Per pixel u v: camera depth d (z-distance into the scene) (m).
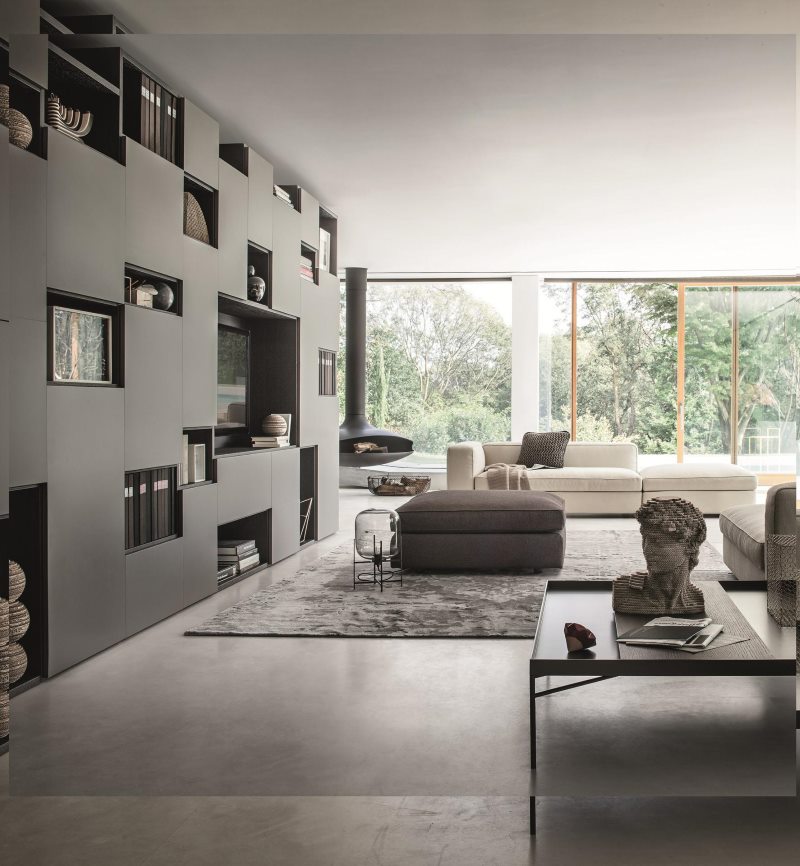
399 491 9.98
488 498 5.35
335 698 3.05
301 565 5.66
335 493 7.16
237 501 5.07
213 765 2.50
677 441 10.95
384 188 6.46
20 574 3.10
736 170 6.04
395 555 5.06
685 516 2.95
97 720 2.86
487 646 3.68
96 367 3.63
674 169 6.00
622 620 2.87
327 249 6.97
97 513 3.57
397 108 4.80
